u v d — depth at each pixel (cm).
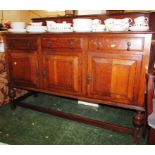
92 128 168
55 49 157
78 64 150
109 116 192
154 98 124
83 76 152
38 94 258
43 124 176
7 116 193
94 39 137
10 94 203
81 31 144
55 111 183
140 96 133
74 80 157
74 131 164
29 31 170
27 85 189
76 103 227
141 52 123
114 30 134
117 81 138
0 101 213
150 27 209
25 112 203
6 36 181
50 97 248
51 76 168
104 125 157
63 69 159
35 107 194
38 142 147
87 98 156
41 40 161
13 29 175
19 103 205
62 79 163
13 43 180
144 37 119
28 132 162
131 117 189
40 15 514
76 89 159
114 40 130
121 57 131
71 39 146
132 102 138
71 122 180
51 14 492
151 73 104
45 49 162
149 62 136
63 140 150
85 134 159
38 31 165
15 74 192
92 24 152
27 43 171
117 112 202
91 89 152
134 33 120
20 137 154
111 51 133
